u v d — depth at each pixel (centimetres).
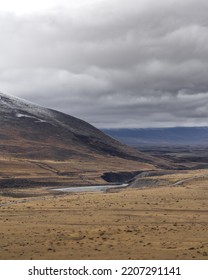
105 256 3416
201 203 6919
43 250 3697
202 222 5228
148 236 4272
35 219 5591
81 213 6041
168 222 5244
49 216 5831
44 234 4497
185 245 3797
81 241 4088
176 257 3322
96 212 6103
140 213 5962
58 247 3812
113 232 4544
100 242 4009
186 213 5950
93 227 4906
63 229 4797
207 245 3788
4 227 4988
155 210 6234
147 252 3534
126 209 6344
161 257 3334
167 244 3850
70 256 3441
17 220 5544
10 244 3978
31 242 4066
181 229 4675
